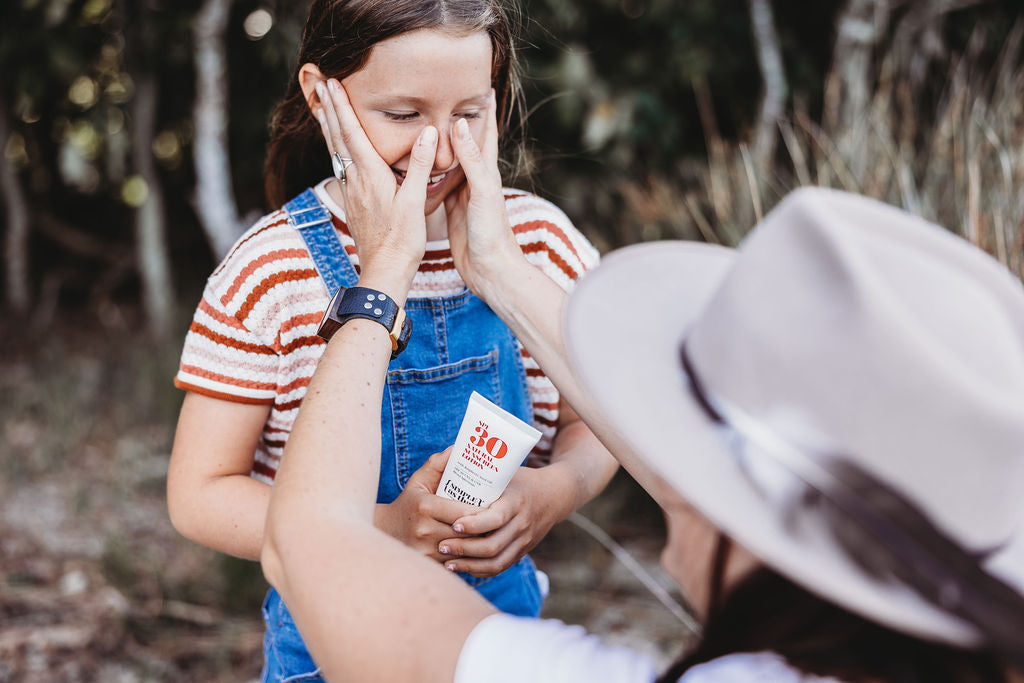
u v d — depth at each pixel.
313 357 1.27
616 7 4.91
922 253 0.74
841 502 0.67
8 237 5.64
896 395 0.65
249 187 5.76
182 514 1.24
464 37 1.16
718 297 0.77
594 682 0.72
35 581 3.04
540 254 1.39
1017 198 2.23
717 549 0.73
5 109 5.47
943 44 4.26
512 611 1.45
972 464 0.65
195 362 1.26
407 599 0.77
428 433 1.32
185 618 2.83
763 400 0.71
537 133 4.86
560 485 1.30
